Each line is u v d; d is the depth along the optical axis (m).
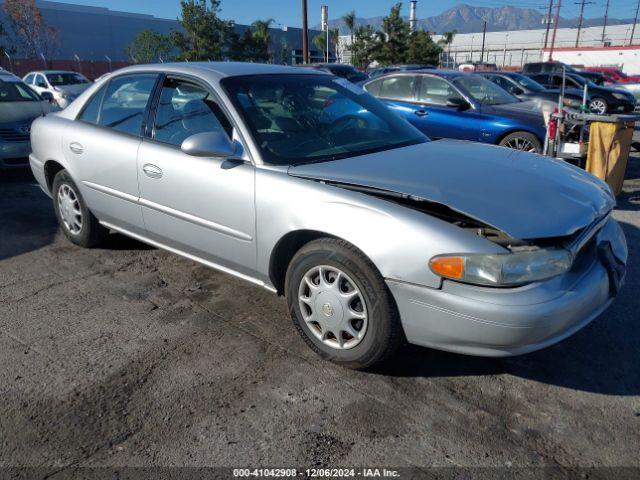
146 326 3.42
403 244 2.57
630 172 8.33
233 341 3.24
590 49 39.53
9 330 3.37
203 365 3.00
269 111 3.42
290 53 49.03
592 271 2.76
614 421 2.57
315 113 3.60
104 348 3.17
